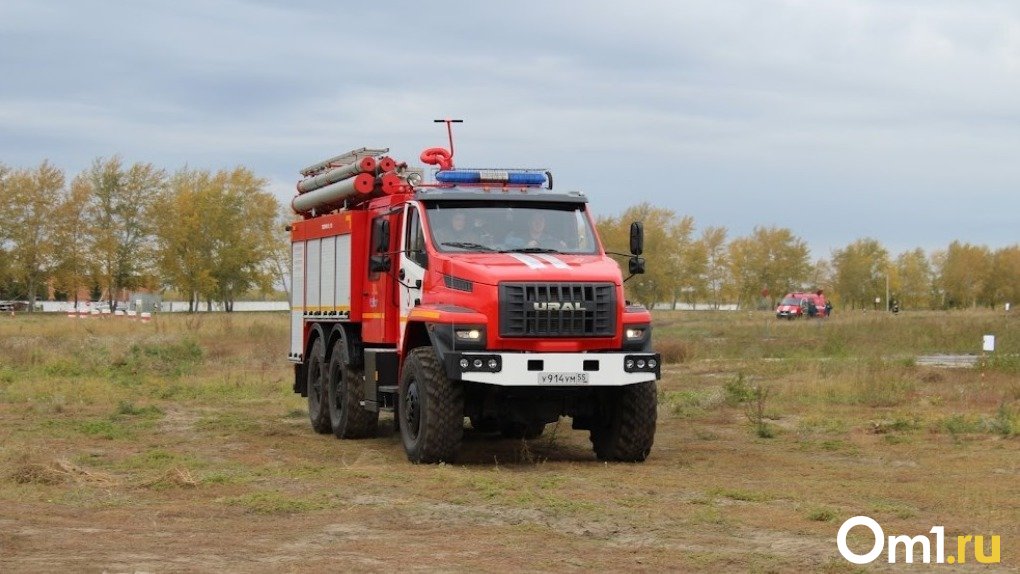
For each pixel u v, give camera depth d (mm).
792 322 59406
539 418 13305
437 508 10000
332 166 17359
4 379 24703
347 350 15844
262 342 35469
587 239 14016
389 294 14758
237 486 11211
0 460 13070
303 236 18156
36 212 72438
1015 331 39594
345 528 9180
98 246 72188
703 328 52781
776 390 22062
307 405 20656
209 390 23141
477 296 12742
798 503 10266
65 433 16016
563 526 9258
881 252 100188
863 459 13562
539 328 12625
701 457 13742
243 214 73562
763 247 87688
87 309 78438
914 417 17562
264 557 8094
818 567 7824
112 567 7715
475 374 12359
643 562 8000
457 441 12805
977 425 16266
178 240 72000
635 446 13164
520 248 13758
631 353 12734
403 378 13414
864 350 35594
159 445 15016
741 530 9086
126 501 10375
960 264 105625
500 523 9398
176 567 7746
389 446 15211
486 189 14469
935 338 38312
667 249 80250
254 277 73625
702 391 21906
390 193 15227
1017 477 12016
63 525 9250
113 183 73312
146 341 33625
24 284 74688
